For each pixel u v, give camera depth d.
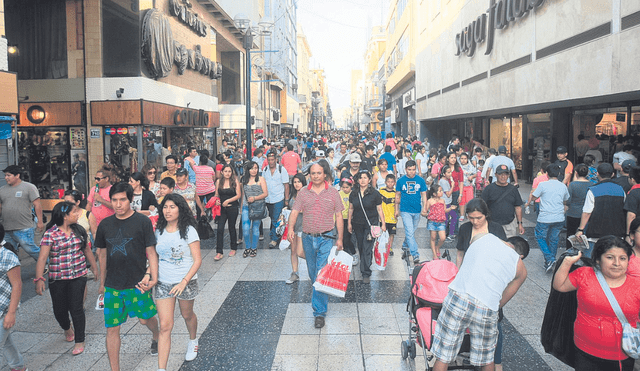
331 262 5.56
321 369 4.62
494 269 3.50
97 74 13.07
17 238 7.38
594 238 6.18
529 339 5.20
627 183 7.39
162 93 14.66
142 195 6.93
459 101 22.02
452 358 3.59
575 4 11.34
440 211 7.71
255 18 31.78
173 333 5.54
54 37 13.16
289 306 6.29
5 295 4.19
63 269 5.03
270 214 9.51
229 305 6.36
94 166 13.15
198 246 4.56
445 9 24.86
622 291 3.35
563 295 3.73
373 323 5.70
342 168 11.27
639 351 3.31
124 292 4.41
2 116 8.73
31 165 13.30
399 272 7.70
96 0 12.98
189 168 11.63
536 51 13.57
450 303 3.61
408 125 47.47
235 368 4.70
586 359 3.50
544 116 17.56
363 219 7.09
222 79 28.30
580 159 14.45
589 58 10.72
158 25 13.40
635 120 11.93
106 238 4.42
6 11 13.20
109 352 4.40
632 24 9.12
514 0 14.44
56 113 13.17
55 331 5.70
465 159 10.29
